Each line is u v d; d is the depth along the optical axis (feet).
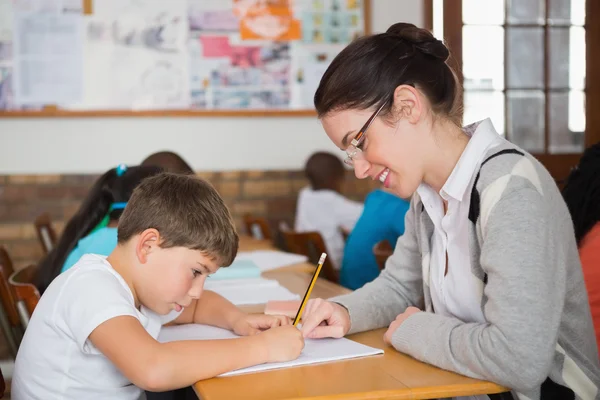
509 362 3.52
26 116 12.66
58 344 4.12
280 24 13.38
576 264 4.09
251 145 13.47
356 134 4.02
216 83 13.23
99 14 12.82
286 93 13.46
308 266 7.97
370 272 8.83
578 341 4.12
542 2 13.48
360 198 13.84
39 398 4.17
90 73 12.82
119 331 3.81
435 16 13.60
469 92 13.33
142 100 13.00
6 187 12.75
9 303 5.87
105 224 6.37
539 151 13.58
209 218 4.24
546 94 13.55
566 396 3.98
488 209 3.85
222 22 13.20
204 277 4.34
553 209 3.86
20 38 12.62
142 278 4.26
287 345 4.00
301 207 12.64
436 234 4.51
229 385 3.57
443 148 4.13
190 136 13.28
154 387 3.66
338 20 13.53
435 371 3.81
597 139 13.69
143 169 6.48
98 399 4.18
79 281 4.14
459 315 4.35
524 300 3.57
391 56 3.99
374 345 4.42
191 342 3.88
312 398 3.35
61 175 12.85
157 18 12.98
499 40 13.37
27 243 12.82
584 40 13.66
